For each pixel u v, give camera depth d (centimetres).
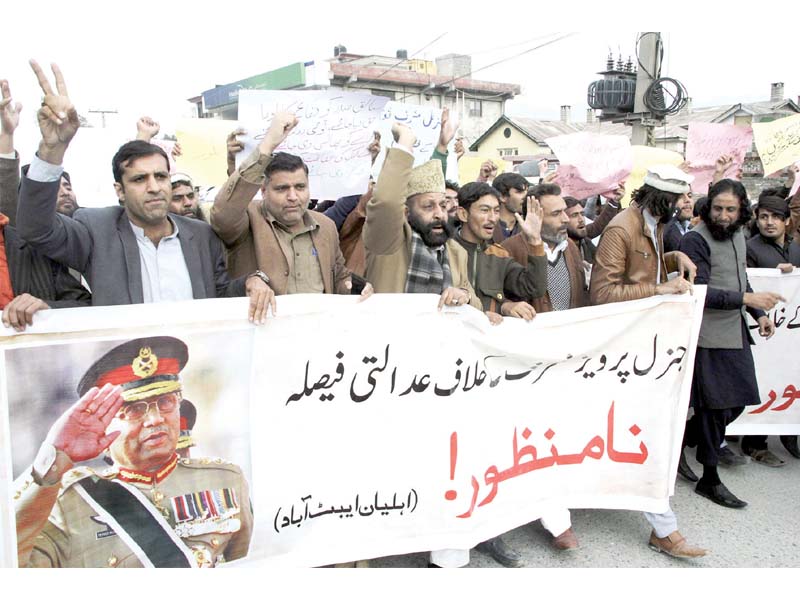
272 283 316
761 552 367
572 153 582
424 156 450
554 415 361
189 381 266
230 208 299
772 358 489
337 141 377
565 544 360
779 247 508
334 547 305
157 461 260
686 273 406
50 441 240
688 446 519
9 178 271
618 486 374
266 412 284
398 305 311
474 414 333
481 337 333
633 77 1146
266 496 286
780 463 493
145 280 278
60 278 282
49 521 241
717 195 421
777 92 2430
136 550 257
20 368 234
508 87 3784
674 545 360
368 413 308
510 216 492
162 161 268
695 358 422
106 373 248
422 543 322
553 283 407
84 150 538
